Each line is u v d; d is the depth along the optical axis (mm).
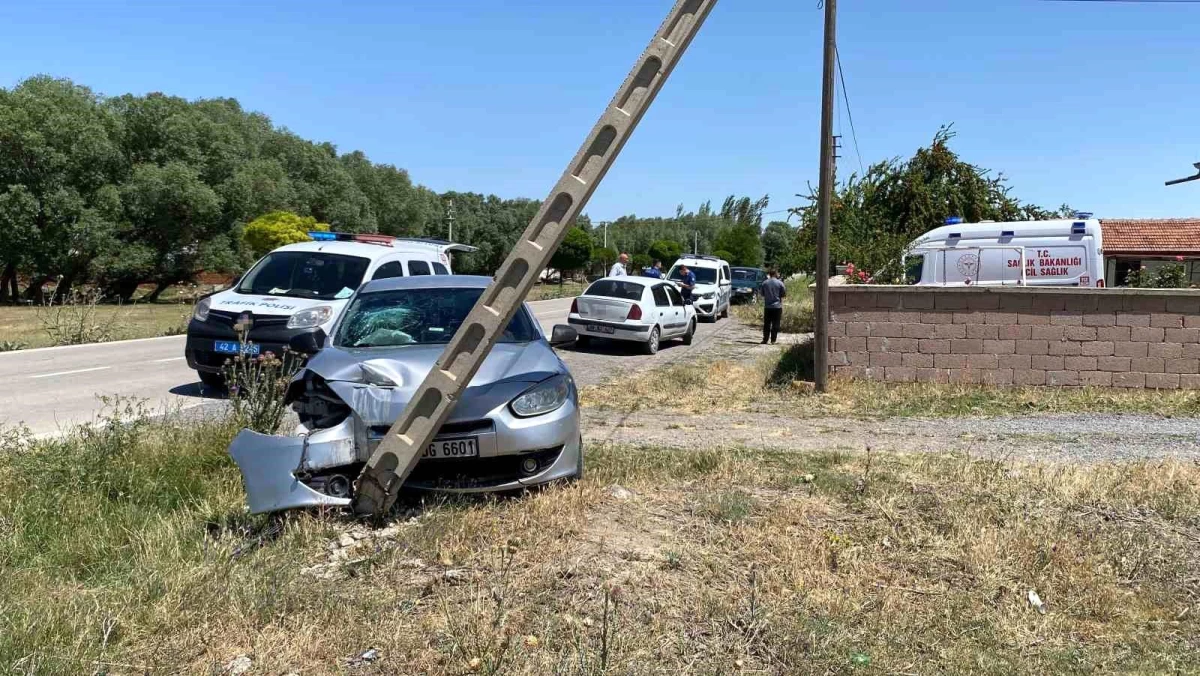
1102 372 10617
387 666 3398
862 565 4391
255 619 3762
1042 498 5570
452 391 4766
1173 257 30188
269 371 6621
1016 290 10766
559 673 3258
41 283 42875
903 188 22328
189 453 6023
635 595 3984
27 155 39344
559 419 5414
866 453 7207
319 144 67875
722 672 3334
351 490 5031
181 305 37469
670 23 4531
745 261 81625
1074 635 3764
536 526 4809
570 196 4609
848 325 11398
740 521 5004
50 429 8125
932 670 3416
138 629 3658
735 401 10391
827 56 10766
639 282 16984
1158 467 6402
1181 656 3574
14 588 4023
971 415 9406
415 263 11828
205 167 45688
